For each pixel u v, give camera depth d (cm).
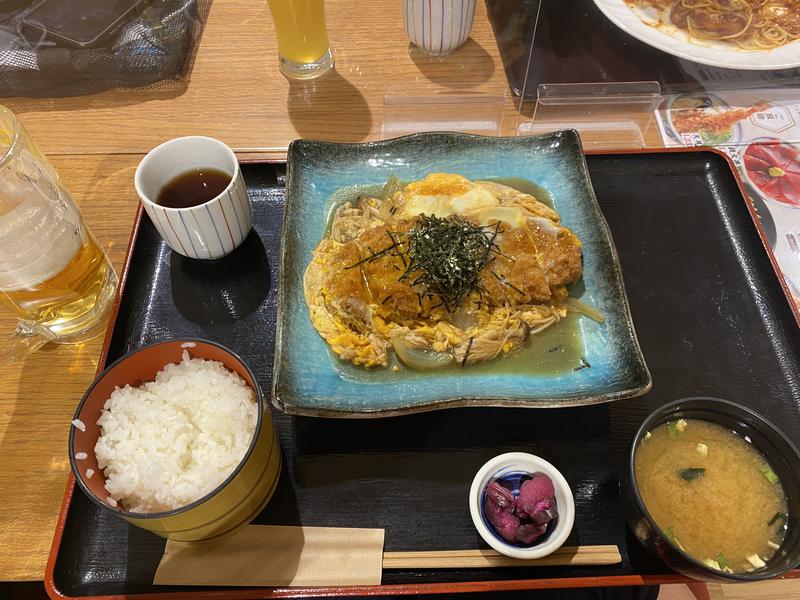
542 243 50
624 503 38
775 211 56
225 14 70
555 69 62
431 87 64
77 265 46
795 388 46
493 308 49
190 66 66
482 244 48
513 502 38
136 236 53
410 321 48
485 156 57
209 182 51
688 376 47
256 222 55
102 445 37
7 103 63
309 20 61
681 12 62
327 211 54
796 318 49
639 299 51
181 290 51
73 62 65
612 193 57
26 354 48
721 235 55
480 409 45
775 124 62
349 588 37
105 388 38
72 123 62
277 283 51
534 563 38
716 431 40
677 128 62
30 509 42
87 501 41
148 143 61
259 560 38
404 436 44
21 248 41
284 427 44
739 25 60
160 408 39
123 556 39
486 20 70
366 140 61
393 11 71
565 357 47
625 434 44
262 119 62
